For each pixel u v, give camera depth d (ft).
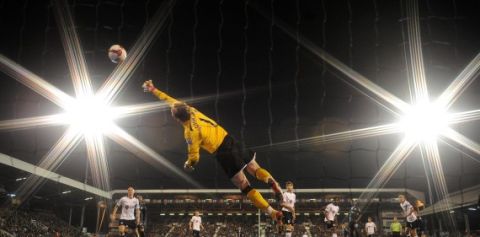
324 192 132.87
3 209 113.09
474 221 124.88
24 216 117.91
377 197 136.36
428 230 128.57
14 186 114.52
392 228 84.79
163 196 147.23
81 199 137.39
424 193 133.39
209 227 163.94
